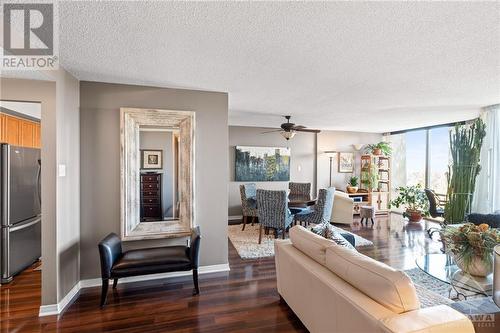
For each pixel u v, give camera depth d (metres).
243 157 6.28
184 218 3.07
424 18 1.54
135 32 1.73
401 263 3.37
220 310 2.29
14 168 2.91
